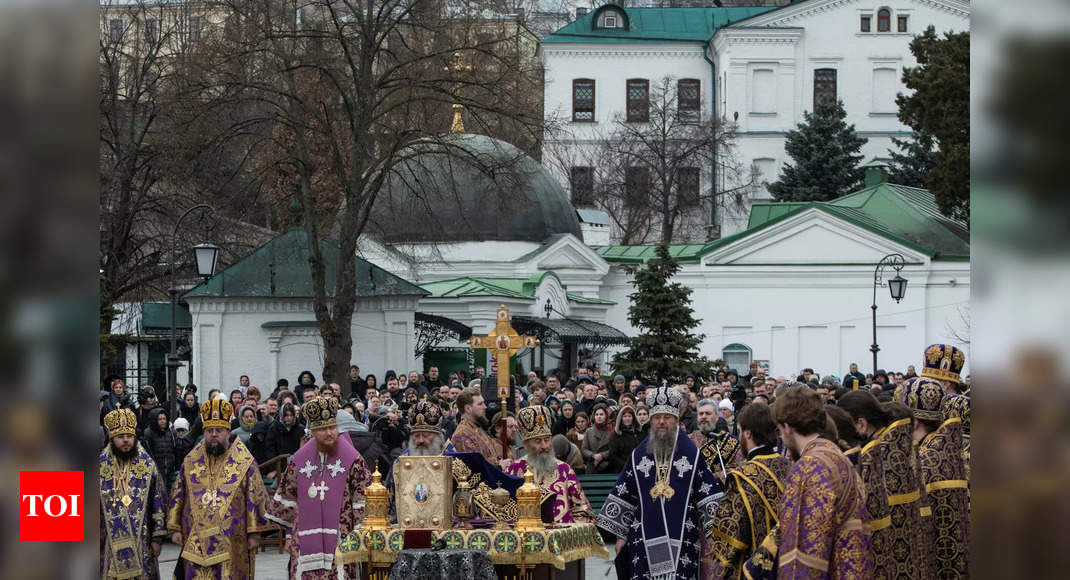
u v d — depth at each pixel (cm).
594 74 8456
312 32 3806
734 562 924
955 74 5450
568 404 2109
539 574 962
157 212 4334
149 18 4966
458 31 4144
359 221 4484
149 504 1247
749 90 8294
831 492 689
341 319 3962
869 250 5778
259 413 2350
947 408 1035
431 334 5019
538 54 8494
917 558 933
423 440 1302
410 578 916
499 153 5584
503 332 1333
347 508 1220
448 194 5606
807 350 5816
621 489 1128
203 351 4422
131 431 1229
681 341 4175
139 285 4309
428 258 5475
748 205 8106
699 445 1256
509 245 5772
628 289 6066
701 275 5859
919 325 5738
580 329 5572
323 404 1214
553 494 1100
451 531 962
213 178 4025
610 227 7894
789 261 5822
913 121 5878
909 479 939
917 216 6059
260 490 1268
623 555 1135
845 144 7962
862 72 8319
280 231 4947
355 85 3953
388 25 3878
